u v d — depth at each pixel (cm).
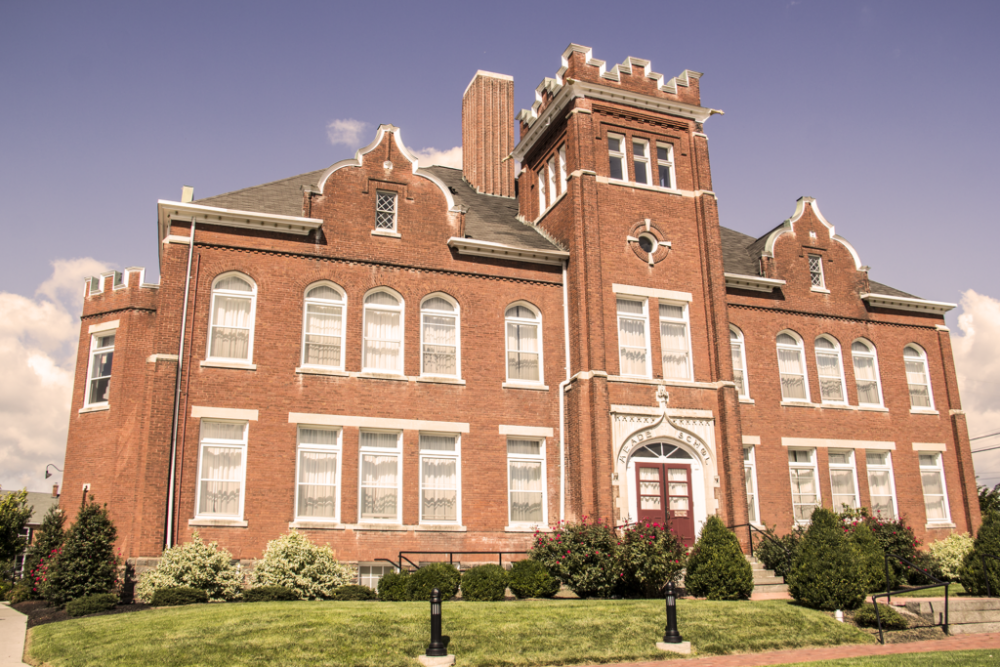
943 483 3120
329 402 2358
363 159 2591
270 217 2391
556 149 2973
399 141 2655
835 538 1916
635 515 2481
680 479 2572
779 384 2939
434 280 2578
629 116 2862
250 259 2386
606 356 2581
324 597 2045
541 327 2661
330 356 2419
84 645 1437
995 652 1487
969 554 2162
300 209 2516
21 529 2850
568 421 2567
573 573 2127
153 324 2438
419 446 2433
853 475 2975
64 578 1945
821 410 2977
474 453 2475
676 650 1523
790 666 1349
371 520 2345
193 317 2283
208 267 2336
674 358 2700
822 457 2928
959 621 1869
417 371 2481
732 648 1573
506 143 3659
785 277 3069
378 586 2038
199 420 2219
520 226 3038
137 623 1570
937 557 2697
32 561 2253
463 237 2653
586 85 2784
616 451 2480
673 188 2867
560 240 2806
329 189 2520
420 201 2627
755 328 2964
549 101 3020
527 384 2580
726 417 2616
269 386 2308
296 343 2369
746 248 3294
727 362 2684
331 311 2459
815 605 1861
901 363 3183
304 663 1342
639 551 2109
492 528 2436
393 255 2547
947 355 3253
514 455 2541
